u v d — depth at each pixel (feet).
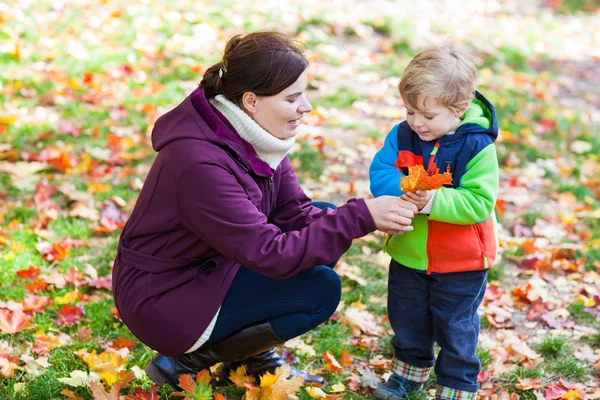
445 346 9.20
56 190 15.15
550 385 10.28
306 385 9.89
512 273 13.78
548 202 17.10
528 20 32.17
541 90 24.54
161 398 9.38
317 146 18.35
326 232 8.27
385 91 22.61
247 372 9.89
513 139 19.75
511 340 11.35
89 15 25.17
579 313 12.41
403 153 9.11
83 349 10.31
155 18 25.40
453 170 8.79
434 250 8.89
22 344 10.52
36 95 19.44
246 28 25.81
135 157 16.88
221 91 8.59
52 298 11.81
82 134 17.79
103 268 12.73
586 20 33.04
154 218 8.55
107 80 20.71
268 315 8.88
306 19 27.22
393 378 9.84
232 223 8.16
